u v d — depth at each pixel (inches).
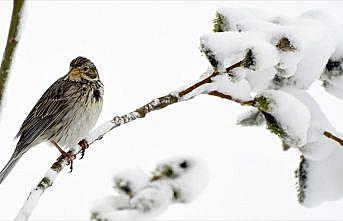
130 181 106.2
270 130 120.3
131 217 102.3
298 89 121.3
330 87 121.8
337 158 120.8
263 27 120.4
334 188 120.7
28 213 113.5
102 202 104.5
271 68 121.0
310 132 120.6
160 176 107.4
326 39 121.2
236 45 119.9
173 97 120.5
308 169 121.0
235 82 120.0
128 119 120.3
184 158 107.5
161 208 104.5
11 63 119.2
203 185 107.4
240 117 121.1
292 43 119.7
